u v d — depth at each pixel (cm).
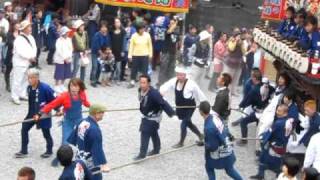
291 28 1802
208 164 1420
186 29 3741
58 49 2170
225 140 1395
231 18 3909
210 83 2483
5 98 2119
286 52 1667
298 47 1633
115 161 1647
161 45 2594
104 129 1898
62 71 2181
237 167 1689
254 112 1827
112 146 1759
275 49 1781
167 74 2405
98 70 2362
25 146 1611
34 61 2094
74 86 1527
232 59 2414
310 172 1146
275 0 2256
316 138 1363
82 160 1186
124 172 1583
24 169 1057
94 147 1279
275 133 1497
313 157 1365
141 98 1606
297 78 1678
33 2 3306
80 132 1284
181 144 1786
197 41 2473
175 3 2667
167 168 1639
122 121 1991
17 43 2012
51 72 2497
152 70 2691
